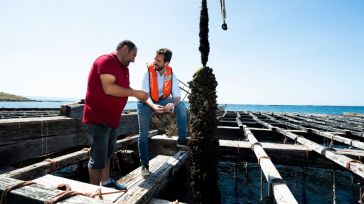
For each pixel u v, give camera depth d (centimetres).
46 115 1237
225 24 320
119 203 223
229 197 618
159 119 852
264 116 2212
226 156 541
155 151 528
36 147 461
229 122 1367
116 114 296
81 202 171
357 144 592
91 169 291
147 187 273
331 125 1279
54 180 278
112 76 271
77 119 573
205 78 268
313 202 598
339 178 788
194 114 271
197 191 264
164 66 368
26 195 177
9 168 387
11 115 1180
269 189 283
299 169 888
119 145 527
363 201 486
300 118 1892
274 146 532
